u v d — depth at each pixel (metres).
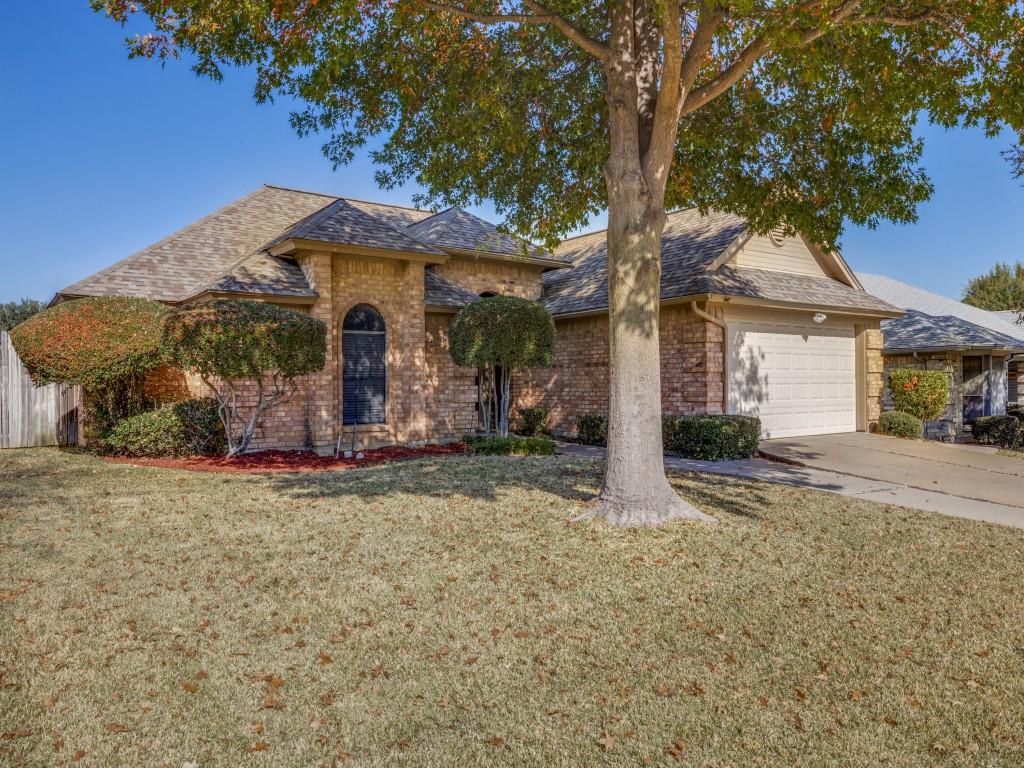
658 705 3.43
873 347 16.06
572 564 5.57
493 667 3.81
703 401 13.15
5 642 3.96
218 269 14.70
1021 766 2.95
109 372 10.84
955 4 6.39
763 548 6.07
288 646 4.02
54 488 8.41
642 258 6.81
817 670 3.83
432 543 6.07
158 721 3.20
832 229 9.77
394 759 2.94
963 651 4.10
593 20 8.69
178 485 8.73
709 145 9.36
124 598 4.68
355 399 13.62
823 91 8.76
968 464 11.67
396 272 14.07
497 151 9.78
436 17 7.23
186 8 6.26
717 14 6.55
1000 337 19.02
